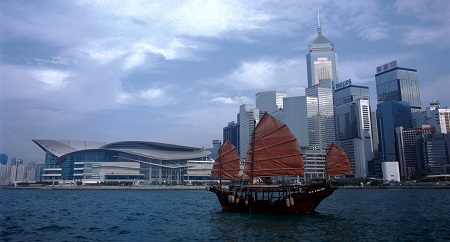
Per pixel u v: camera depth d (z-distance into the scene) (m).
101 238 33.84
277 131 53.22
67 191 183.38
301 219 46.81
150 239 33.34
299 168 50.25
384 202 80.88
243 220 46.03
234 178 60.69
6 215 54.50
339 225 41.50
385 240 32.38
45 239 33.16
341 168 77.88
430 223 43.06
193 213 57.59
